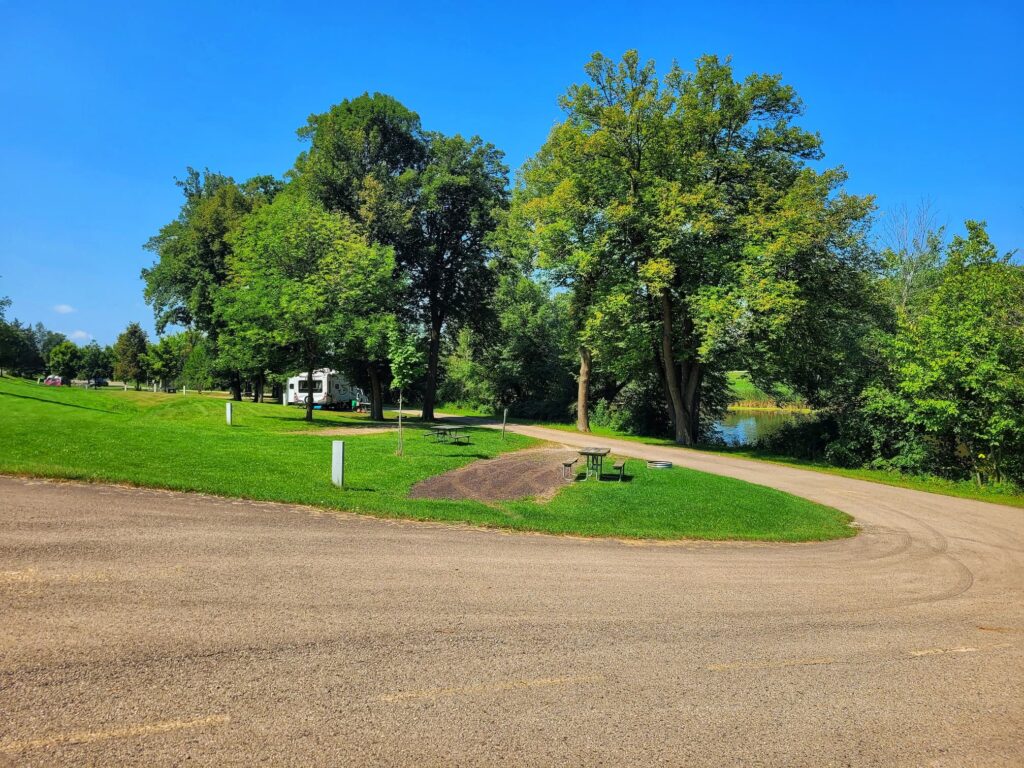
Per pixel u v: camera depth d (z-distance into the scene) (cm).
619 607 695
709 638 621
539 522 1198
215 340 5012
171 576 631
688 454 2769
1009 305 2392
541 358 5650
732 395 4447
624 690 487
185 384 7669
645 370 3656
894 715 483
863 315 3078
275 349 3341
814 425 3142
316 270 3378
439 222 4312
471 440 2755
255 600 593
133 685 418
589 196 3098
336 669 473
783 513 1523
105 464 1203
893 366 2611
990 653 646
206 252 4766
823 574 968
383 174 3972
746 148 3144
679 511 1451
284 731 383
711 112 3033
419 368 2056
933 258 3675
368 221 3759
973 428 2336
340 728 393
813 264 2750
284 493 1123
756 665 561
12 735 351
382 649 517
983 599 878
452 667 497
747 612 724
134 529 775
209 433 2034
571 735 413
